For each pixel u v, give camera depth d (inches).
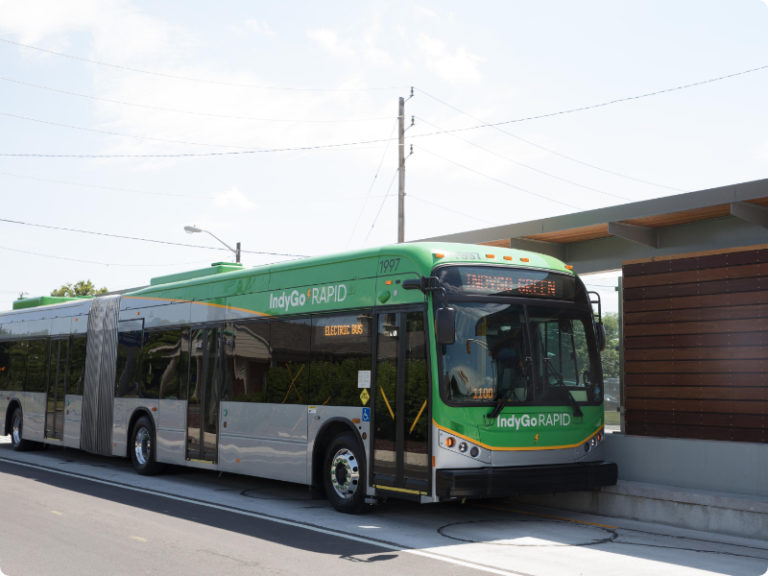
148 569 293.0
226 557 313.4
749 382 424.8
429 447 366.6
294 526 384.8
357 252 430.3
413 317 387.2
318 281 454.6
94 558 311.1
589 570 295.9
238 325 516.7
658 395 465.4
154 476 600.1
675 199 482.0
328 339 439.8
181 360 572.1
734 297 436.8
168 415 578.6
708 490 395.9
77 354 715.4
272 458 471.2
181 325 577.3
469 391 374.0
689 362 452.4
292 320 470.0
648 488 403.2
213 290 546.9
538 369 395.9
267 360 485.4
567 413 400.2
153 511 429.1
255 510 434.9
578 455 402.6
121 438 633.0
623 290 491.2
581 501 435.2
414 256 393.4
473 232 596.4
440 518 413.4
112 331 668.1
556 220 543.8
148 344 615.5
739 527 364.5
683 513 386.9
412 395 380.5
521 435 383.2
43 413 760.3
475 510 441.7
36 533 362.6
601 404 416.5
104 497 482.6
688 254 459.8
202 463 534.6
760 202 455.5
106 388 661.3
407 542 346.6
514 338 393.4
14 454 778.2
